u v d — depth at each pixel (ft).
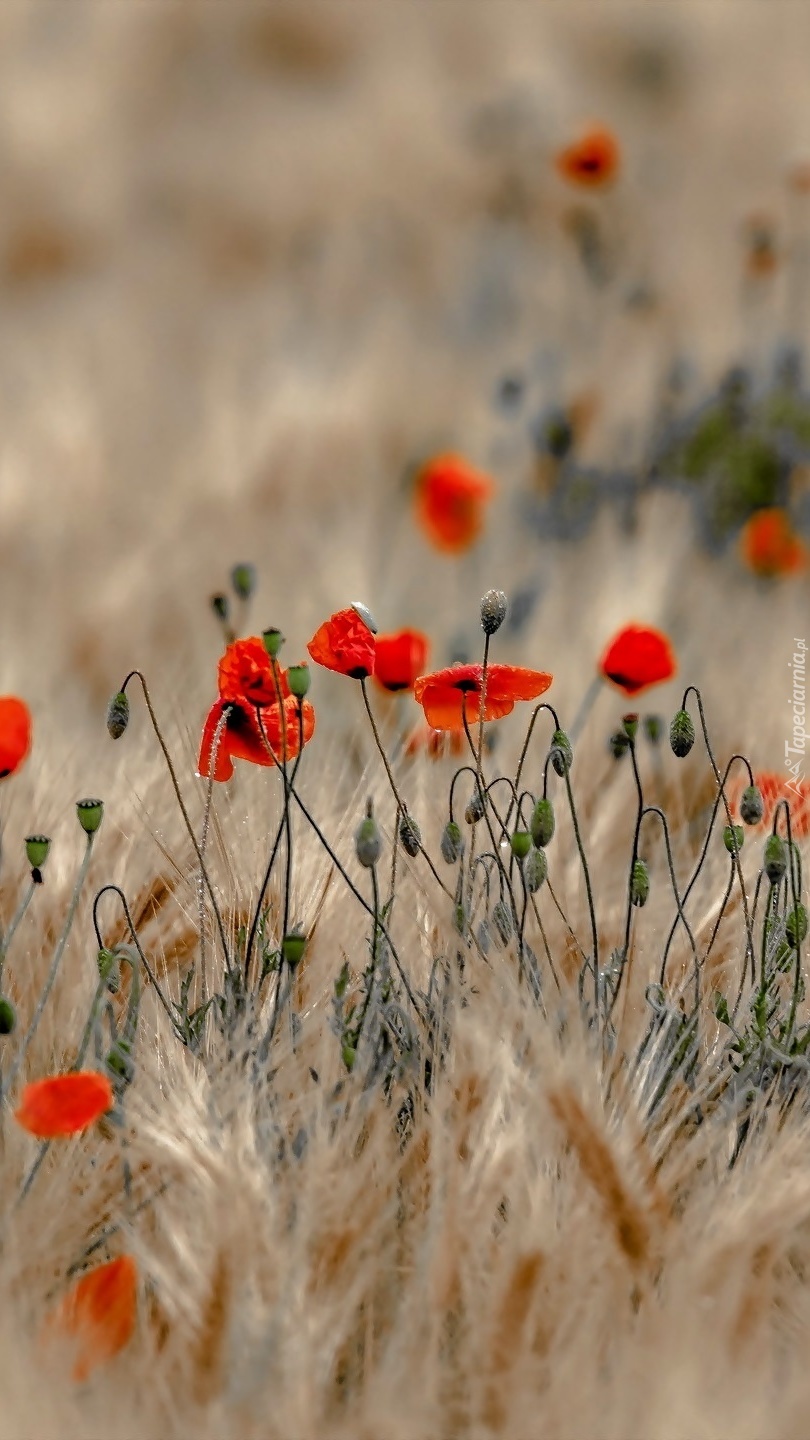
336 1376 15.15
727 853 15.96
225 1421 14.96
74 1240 15.25
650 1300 15.07
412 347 33.88
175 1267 15.19
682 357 24.59
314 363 32.19
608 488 22.21
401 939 15.69
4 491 23.24
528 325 33.22
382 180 51.37
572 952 15.66
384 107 58.85
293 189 52.75
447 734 16.12
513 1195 15.16
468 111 57.06
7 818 16.03
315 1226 15.12
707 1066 15.52
